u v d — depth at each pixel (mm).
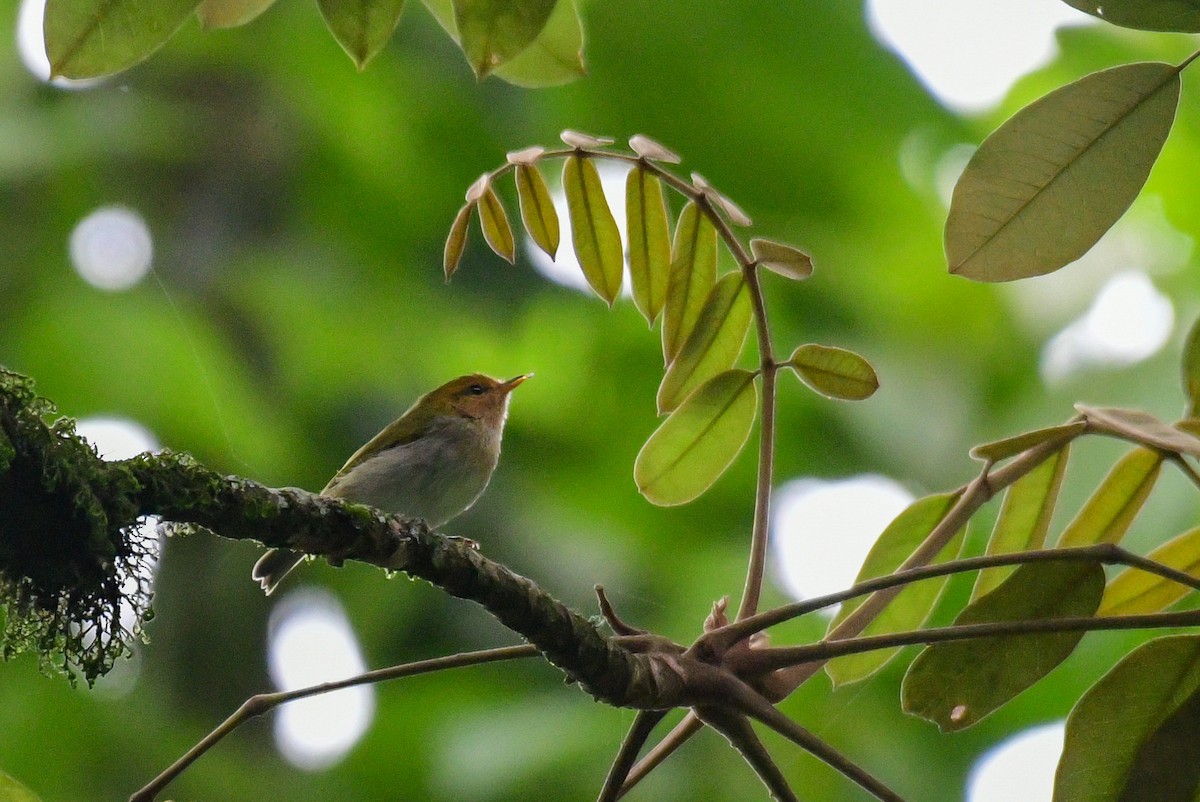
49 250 11094
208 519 4086
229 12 4559
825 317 11727
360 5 3809
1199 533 4938
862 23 10758
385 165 11820
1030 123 4121
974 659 4750
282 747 10781
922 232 11500
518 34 3420
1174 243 11375
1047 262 4277
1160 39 10625
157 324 10383
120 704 10352
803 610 4344
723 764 9836
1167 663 4523
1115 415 4449
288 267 11781
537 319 11711
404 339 11695
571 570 11023
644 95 10898
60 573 3922
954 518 4855
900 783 9562
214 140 12062
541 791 9719
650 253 4820
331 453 11336
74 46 3693
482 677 10820
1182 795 4473
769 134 10977
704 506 11320
